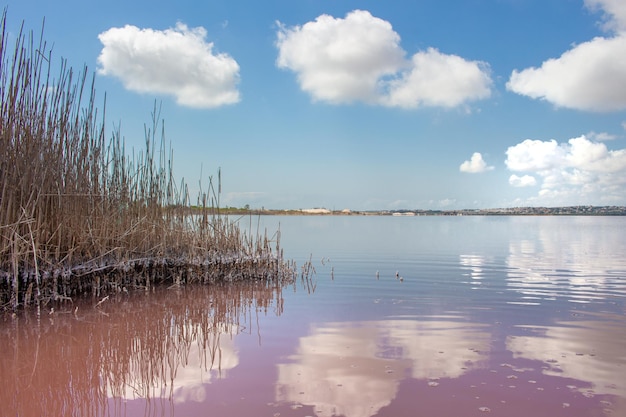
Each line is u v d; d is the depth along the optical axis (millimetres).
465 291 10094
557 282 11242
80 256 9852
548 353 5809
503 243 23938
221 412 4230
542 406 4328
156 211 11828
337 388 4746
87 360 5730
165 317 7965
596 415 4152
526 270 13375
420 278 11969
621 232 36562
